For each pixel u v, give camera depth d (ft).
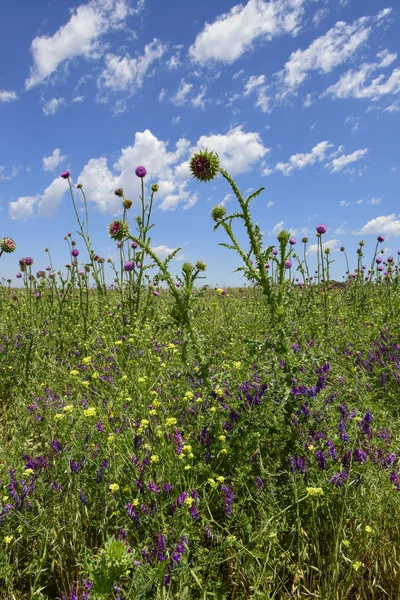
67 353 22.43
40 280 33.12
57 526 9.27
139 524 8.63
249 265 13.30
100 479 9.87
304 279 32.32
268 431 10.97
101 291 28.58
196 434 11.07
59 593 8.33
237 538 8.92
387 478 10.33
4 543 8.86
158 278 14.42
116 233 15.85
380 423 13.04
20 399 16.48
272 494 9.42
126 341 19.54
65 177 26.13
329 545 8.87
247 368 14.30
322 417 11.35
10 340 22.29
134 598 7.02
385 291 37.24
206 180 13.21
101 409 12.45
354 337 22.57
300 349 17.53
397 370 17.16
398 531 9.11
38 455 11.43
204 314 29.04
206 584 7.68
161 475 9.41
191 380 13.32
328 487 9.46
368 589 8.38
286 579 8.40
